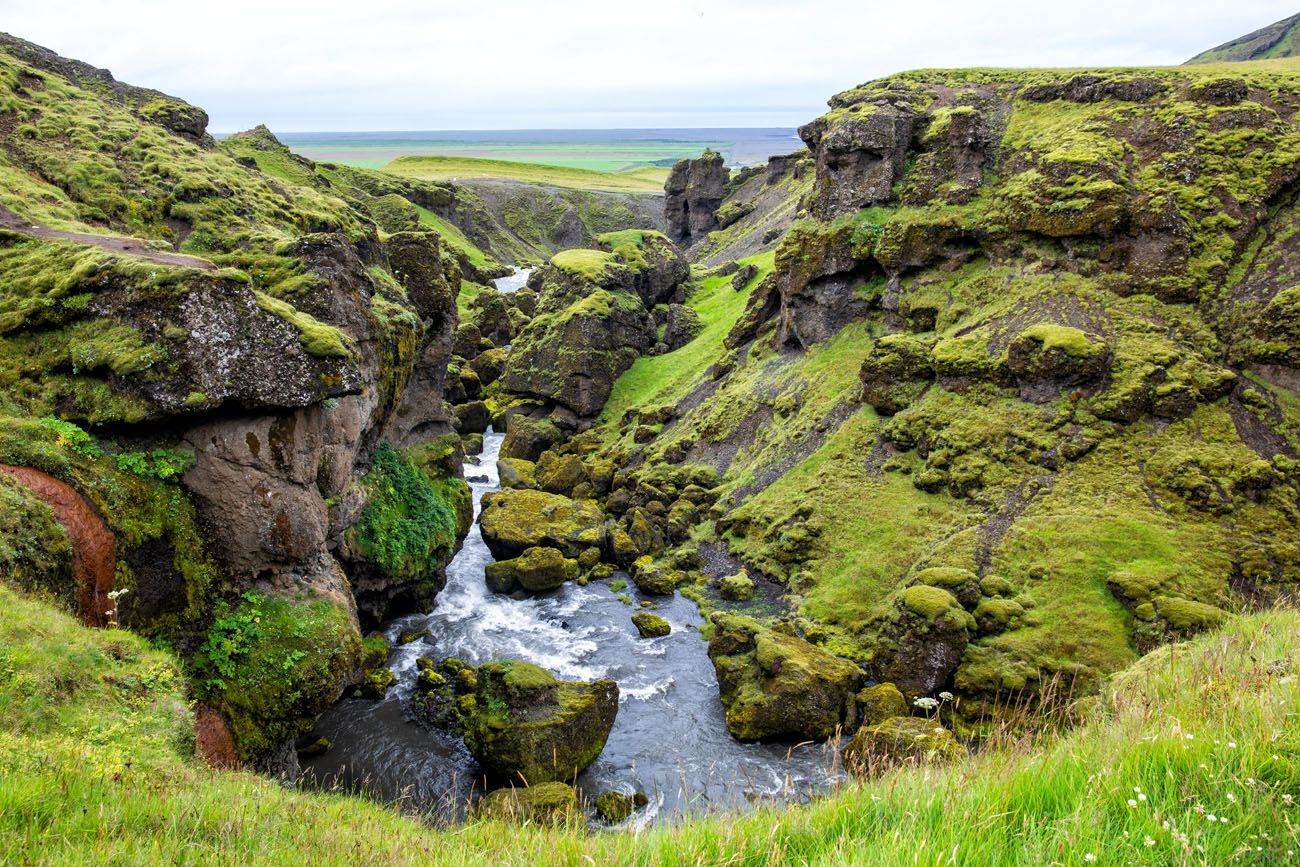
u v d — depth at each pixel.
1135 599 34.53
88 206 40.44
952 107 65.44
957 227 55.28
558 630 42.12
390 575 37.72
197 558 25.08
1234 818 6.92
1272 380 43.03
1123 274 48.81
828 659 35.00
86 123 47.66
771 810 8.64
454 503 44.53
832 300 60.88
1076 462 42.34
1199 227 48.34
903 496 46.12
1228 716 8.80
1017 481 42.81
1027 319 48.97
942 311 54.09
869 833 8.09
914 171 60.72
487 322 93.62
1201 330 45.44
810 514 47.41
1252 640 12.13
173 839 10.27
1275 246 47.12
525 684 29.69
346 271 34.31
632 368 78.00
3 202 34.88
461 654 38.91
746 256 115.94
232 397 25.09
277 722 25.27
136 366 24.02
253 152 120.38
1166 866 6.52
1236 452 40.12
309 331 26.92
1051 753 8.97
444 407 46.75
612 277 80.31
